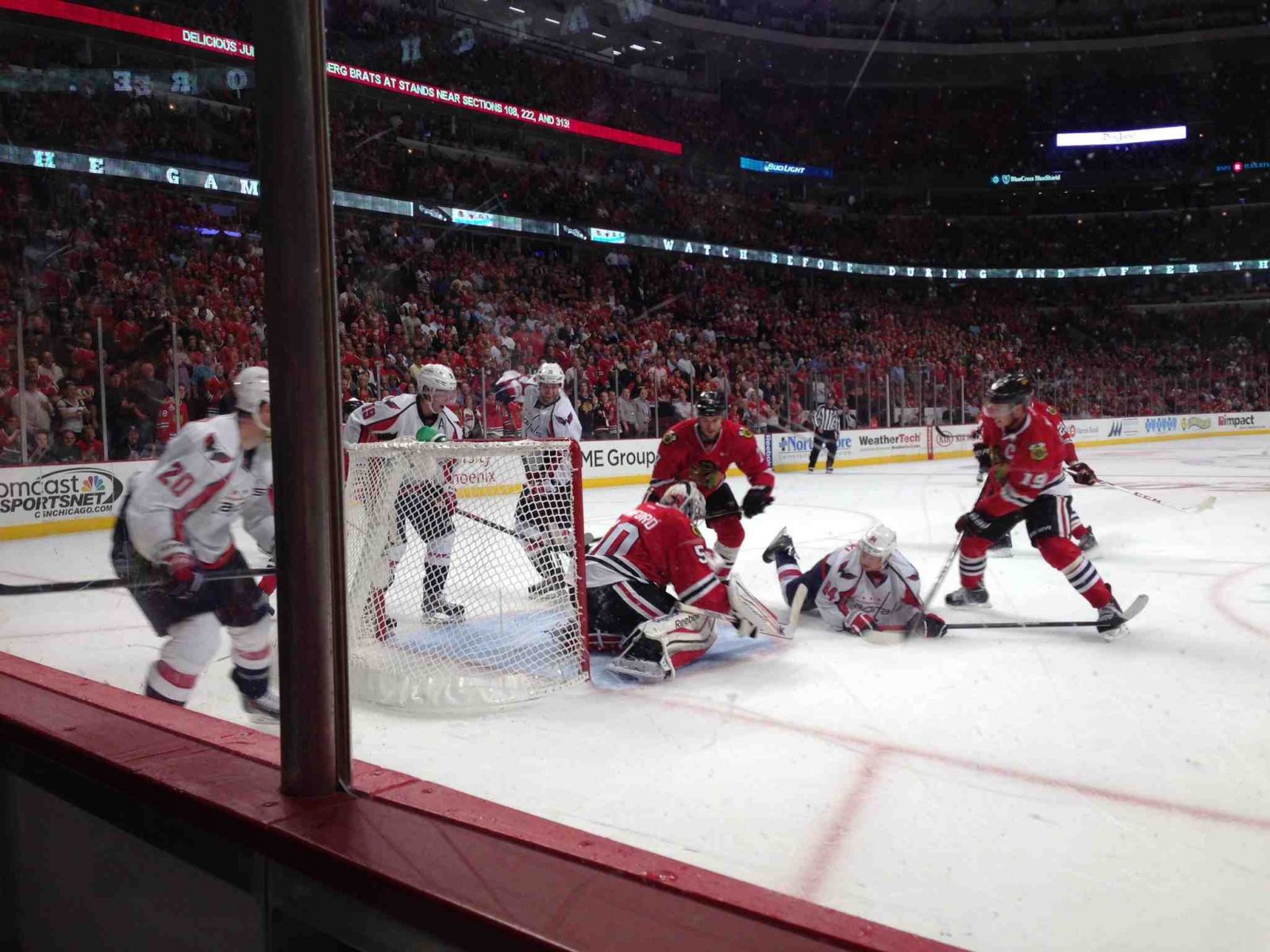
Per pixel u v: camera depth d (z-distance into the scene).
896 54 29.20
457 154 21.48
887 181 31.16
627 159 25.67
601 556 3.74
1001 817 2.12
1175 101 32.12
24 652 3.98
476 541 3.58
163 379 9.84
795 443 16.62
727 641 4.05
